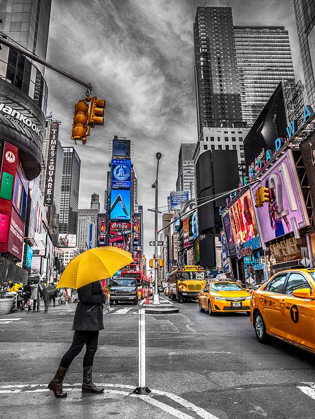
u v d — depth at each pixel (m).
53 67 8.65
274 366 5.43
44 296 16.83
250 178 32.97
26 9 51.91
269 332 6.97
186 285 25.19
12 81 40.81
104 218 139.25
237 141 122.12
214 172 75.12
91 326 4.12
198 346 7.23
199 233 76.94
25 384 4.61
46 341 8.12
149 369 5.35
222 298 13.40
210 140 121.56
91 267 4.05
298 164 23.78
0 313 15.86
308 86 67.81
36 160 43.16
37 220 74.75
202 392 4.18
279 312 6.40
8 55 41.25
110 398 3.98
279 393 4.10
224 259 46.91
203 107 192.00
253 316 7.98
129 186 115.94
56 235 149.62
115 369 5.37
